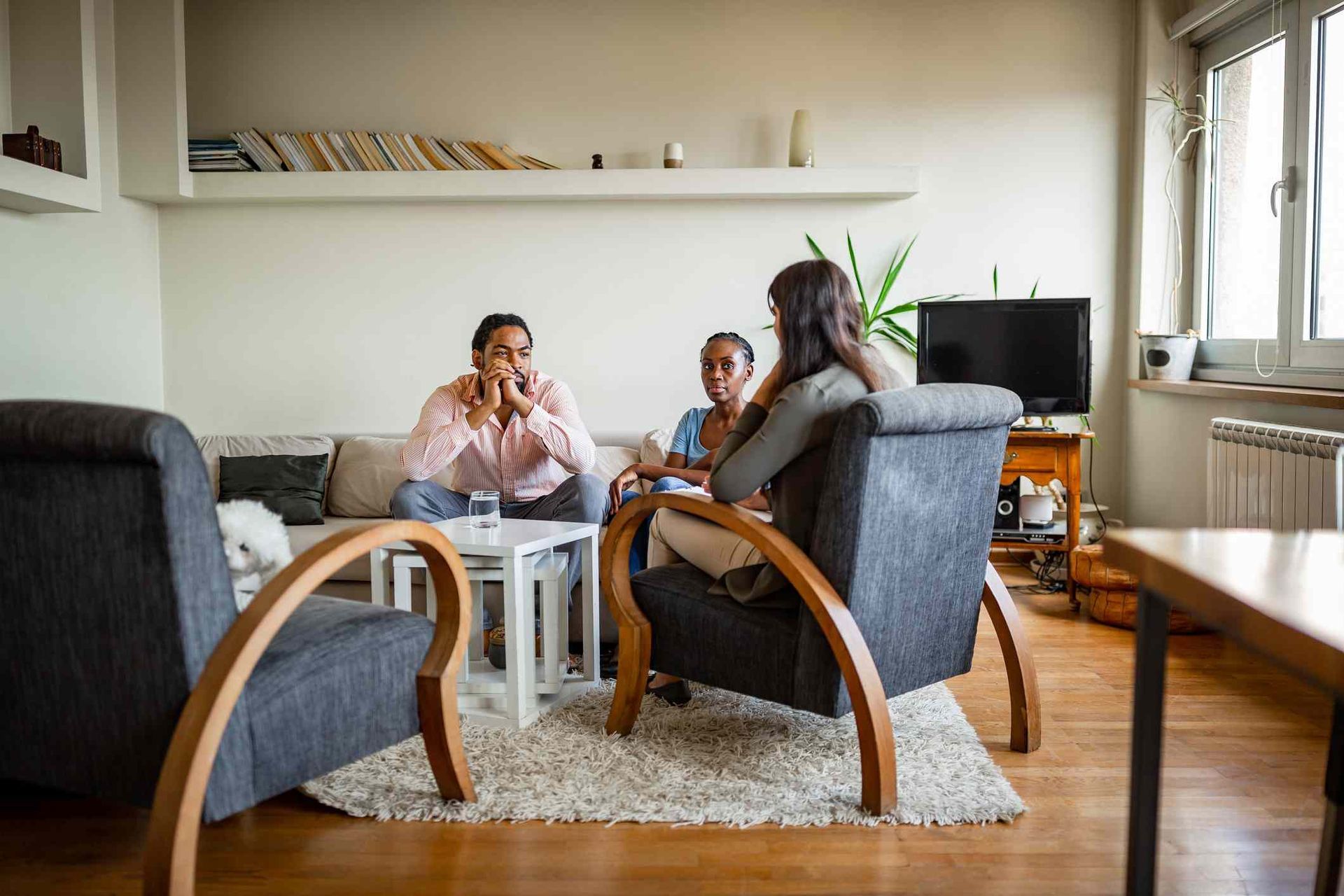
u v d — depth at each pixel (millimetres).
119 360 4211
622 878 1773
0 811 2061
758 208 4422
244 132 4324
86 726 1621
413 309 4480
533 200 4418
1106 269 4441
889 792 2008
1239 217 3955
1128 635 3432
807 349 2184
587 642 2807
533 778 2166
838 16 4391
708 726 2479
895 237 4438
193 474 1529
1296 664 819
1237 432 3301
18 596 1605
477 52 4418
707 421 3506
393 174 4250
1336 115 3275
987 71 4398
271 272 4480
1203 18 3893
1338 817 1499
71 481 1524
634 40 4406
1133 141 4379
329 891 1731
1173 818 1998
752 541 2084
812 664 2053
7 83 3699
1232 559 1055
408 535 1862
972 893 1723
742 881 1765
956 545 2213
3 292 3555
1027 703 2352
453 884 1755
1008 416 2201
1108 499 4543
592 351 4480
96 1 4059
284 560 1975
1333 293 3293
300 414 4523
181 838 1498
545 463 3383
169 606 1522
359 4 4410
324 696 1748
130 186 4160
